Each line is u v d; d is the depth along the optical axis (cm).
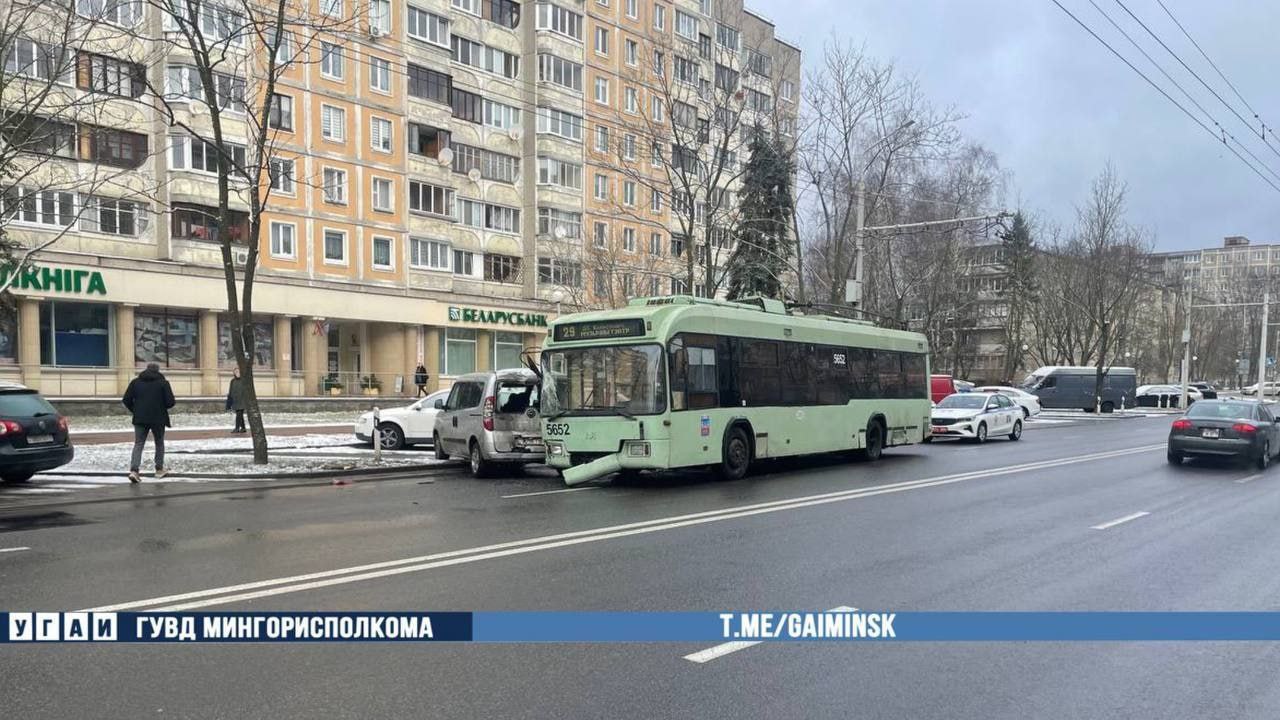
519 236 4788
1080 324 6469
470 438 1591
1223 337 8769
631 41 5153
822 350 1767
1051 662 536
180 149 3319
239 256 3516
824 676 505
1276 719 450
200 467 1608
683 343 1399
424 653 536
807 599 661
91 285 3106
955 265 4319
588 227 4797
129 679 488
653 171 4866
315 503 1195
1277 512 1147
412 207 4216
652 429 1346
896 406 2011
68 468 1603
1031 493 1317
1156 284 6875
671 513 1085
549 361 1455
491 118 4650
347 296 3925
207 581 702
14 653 532
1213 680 507
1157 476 1596
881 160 3100
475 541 886
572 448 1409
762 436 1558
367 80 4009
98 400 2870
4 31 1636
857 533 945
